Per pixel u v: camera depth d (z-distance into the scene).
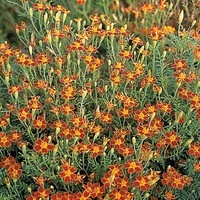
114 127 1.03
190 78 1.01
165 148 0.98
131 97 1.02
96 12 1.31
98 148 0.93
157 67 1.11
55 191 0.95
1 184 0.96
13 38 1.30
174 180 0.91
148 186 0.88
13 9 1.32
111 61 1.11
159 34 1.06
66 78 1.01
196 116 0.97
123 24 1.30
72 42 1.07
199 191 0.96
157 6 1.26
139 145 0.95
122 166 0.93
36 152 0.94
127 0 1.32
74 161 0.94
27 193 0.96
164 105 0.98
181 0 1.34
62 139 0.97
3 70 1.06
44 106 1.04
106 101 1.03
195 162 0.94
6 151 1.03
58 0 1.31
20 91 1.03
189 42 1.11
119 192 0.87
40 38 1.18
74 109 1.03
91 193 0.88
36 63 1.02
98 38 1.21
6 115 0.99
